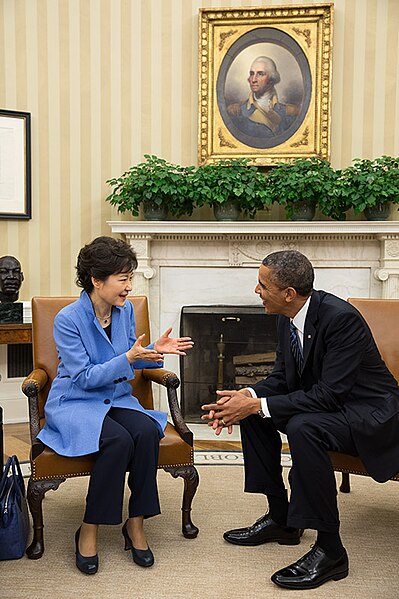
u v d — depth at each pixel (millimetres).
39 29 4941
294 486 2277
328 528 2266
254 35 4918
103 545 2611
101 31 4984
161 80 5023
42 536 2492
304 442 2258
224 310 4820
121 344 2645
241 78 4953
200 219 5098
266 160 4941
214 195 4602
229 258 4879
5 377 4879
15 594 2195
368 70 4910
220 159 4992
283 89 4926
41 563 2438
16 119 4871
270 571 2387
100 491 2336
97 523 2330
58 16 4949
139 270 4836
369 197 4547
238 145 4988
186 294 4969
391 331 2947
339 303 2479
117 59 5004
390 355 2914
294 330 2584
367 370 2469
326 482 2254
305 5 4824
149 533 2725
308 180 4527
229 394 2471
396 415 2396
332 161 4980
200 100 4961
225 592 2223
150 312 4988
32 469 2432
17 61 4938
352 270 4859
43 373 2877
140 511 2398
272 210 5051
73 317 2545
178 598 2180
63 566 2412
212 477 3486
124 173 4844
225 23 4922
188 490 2654
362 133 4945
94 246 2494
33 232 4988
